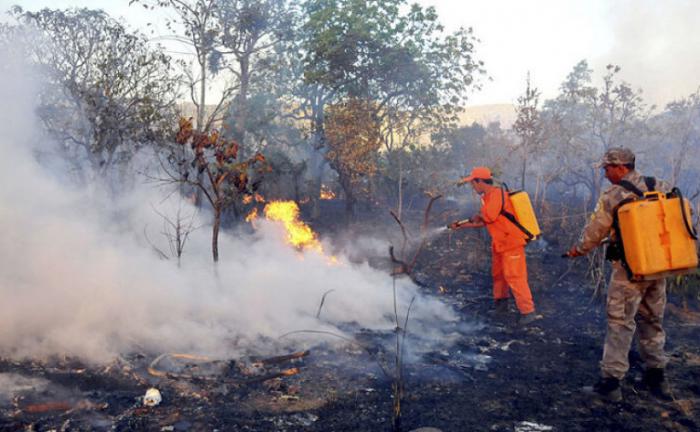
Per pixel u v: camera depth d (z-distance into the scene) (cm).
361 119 1292
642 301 372
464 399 369
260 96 1639
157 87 986
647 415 347
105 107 884
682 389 387
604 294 646
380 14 1477
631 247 347
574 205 1502
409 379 402
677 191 348
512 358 458
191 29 1196
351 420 333
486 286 736
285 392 371
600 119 1577
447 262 877
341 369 419
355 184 1398
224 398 359
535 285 718
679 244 341
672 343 488
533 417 343
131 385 371
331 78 1520
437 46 1505
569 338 514
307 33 1648
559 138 1476
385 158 1547
